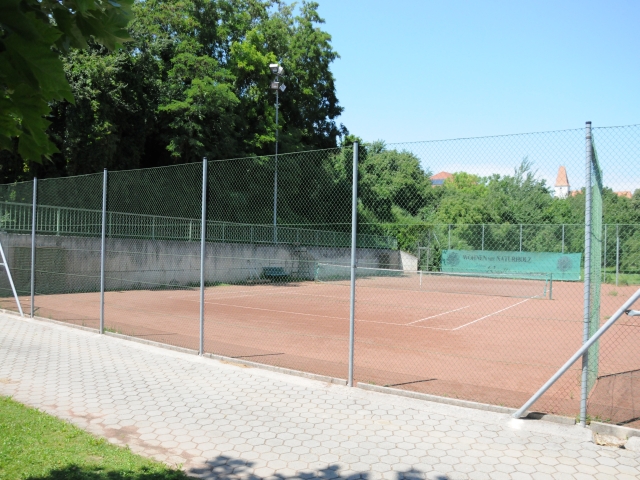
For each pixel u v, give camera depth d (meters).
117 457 3.98
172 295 17.55
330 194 18.97
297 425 4.87
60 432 4.49
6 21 1.50
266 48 37.66
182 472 3.78
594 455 4.23
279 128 36.56
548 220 6.41
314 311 15.02
